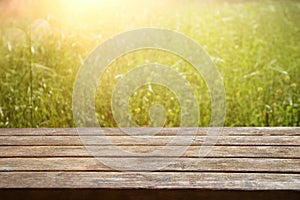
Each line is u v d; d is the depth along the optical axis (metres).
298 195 1.61
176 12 6.74
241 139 2.19
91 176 1.74
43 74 3.94
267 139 2.19
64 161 1.91
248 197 1.62
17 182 1.69
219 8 7.09
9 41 4.72
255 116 3.31
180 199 1.63
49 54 4.31
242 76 4.08
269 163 1.86
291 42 5.27
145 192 1.63
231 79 4.02
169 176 1.74
